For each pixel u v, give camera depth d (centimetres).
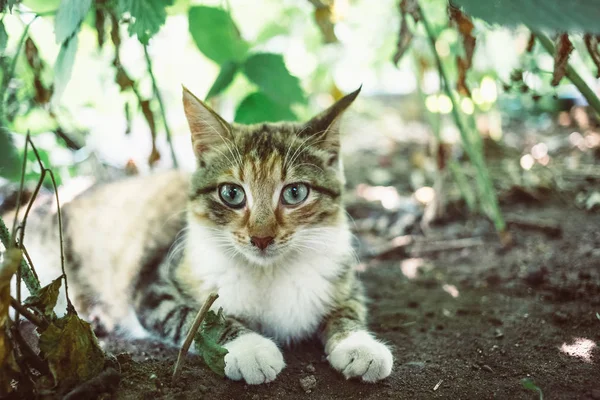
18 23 52
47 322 34
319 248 44
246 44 50
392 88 106
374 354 38
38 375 36
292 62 81
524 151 75
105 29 49
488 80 61
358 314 45
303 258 43
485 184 55
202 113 45
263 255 42
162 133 73
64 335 33
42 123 54
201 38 48
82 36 56
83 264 51
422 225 62
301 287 43
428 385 38
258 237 42
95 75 59
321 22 54
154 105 62
